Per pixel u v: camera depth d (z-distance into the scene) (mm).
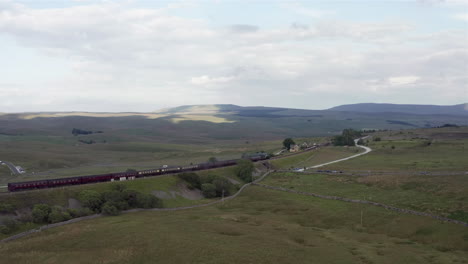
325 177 193500
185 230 103812
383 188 161750
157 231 101125
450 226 107875
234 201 157250
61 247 89875
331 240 102438
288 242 97062
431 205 127250
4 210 107562
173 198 148625
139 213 126688
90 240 93938
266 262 80688
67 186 132875
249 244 92812
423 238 103875
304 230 112500
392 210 128625
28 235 99250
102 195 128750
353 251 91938
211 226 110438
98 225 107250
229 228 108938
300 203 147375
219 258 81875
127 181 146875
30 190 123500
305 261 82688
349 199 147500
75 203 122938
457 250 93625
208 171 191750
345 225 120312
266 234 104375
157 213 128125
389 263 83375
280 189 175000
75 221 112562
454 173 177750
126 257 82562
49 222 108688
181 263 79250
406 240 103938
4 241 94688
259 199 159500
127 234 98250
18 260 82000
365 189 163500
